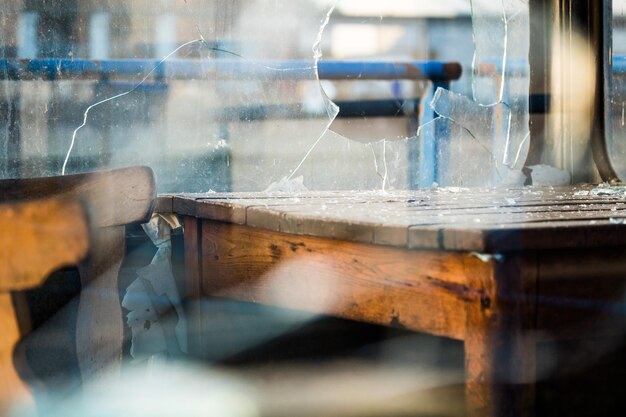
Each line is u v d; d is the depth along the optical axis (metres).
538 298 1.63
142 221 1.78
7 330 1.39
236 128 2.87
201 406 2.45
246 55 2.85
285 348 2.62
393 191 2.84
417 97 3.31
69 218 1.40
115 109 2.71
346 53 3.54
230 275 2.39
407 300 1.77
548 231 1.61
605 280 1.71
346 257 1.94
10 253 1.37
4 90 2.56
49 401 1.79
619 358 1.93
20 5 2.56
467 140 3.29
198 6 2.77
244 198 2.51
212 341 2.54
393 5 3.68
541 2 3.41
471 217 1.88
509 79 3.35
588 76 3.45
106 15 2.67
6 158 2.58
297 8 2.89
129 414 2.37
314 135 2.99
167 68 2.76
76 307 1.99
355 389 2.55
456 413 2.32
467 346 1.63
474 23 3.26
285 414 2.41
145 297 2.71
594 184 3.27
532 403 1.62
